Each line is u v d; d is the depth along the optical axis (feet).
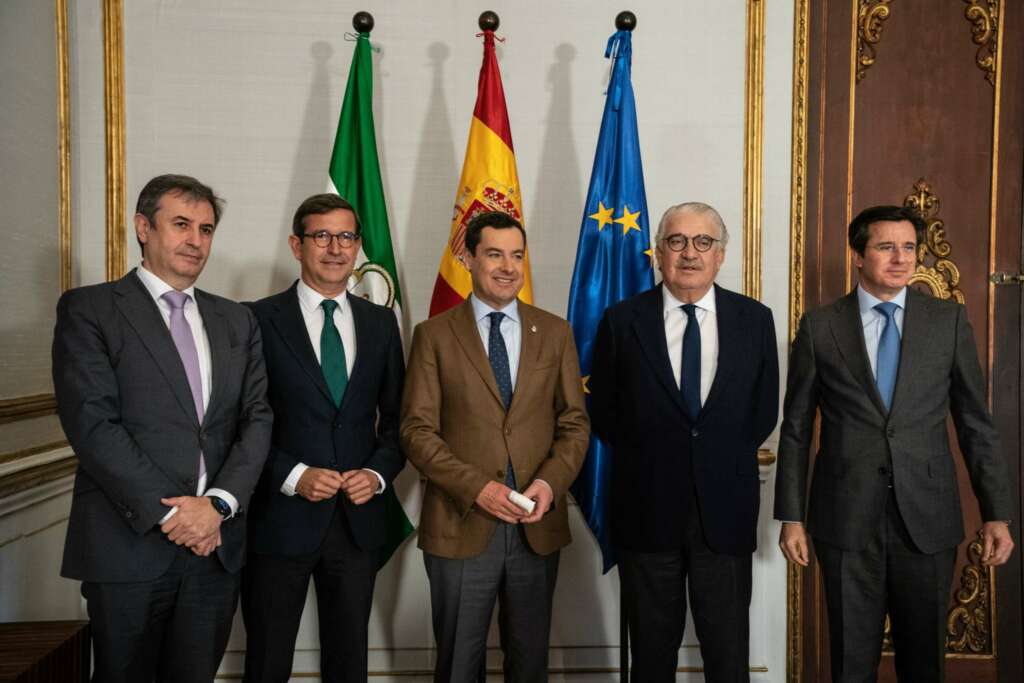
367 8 8.82
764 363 6.77
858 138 9.06
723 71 8.91
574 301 8.22
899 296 6.74
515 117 8.89
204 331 6.05
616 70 8.34
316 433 6.48
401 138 8.85
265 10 8.78
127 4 8.67
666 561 6.56
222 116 8.75
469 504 6.10
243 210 8.77
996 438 6.57
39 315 7.75
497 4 8.86
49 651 5.85
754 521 6.57
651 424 6.55
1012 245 9.03
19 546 7.07
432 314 8.18
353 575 6.62
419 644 8.82
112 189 8.63
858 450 6.50
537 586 6.52
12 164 7.29
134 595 5.47
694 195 8.93
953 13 9.03
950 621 9.12
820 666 9.00
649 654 6.62
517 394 6.48
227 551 5.82
